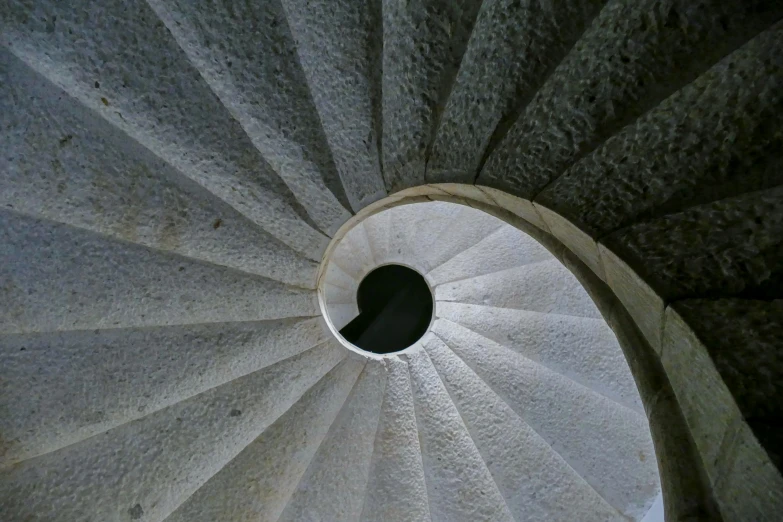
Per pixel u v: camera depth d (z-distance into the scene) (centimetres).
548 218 136
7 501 187
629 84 114
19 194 164
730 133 100
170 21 154
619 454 258
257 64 162
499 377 290
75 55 152
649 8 107
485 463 274
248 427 232
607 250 108
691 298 95
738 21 103
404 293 345
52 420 188
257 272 210
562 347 284
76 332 192
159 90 163
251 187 185
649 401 113
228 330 219
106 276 185
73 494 195
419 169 167
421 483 270
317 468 258
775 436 75
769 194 93
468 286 322
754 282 92
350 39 154
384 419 278
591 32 115
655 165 109
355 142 174
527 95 132
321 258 221
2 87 154
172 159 175
